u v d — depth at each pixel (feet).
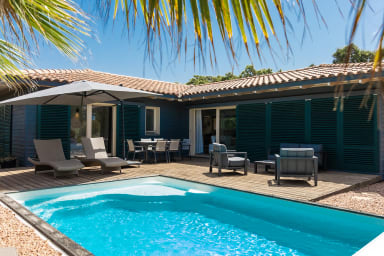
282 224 13.33
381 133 24.11
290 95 30.12
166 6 2.54
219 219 14.08
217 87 37.76
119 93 25.79
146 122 38.73
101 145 27.09
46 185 18.71
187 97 36.73
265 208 15.94
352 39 1.46
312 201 15.16
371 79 1.56
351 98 25.49
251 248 10.72
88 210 15.40
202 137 40.37
